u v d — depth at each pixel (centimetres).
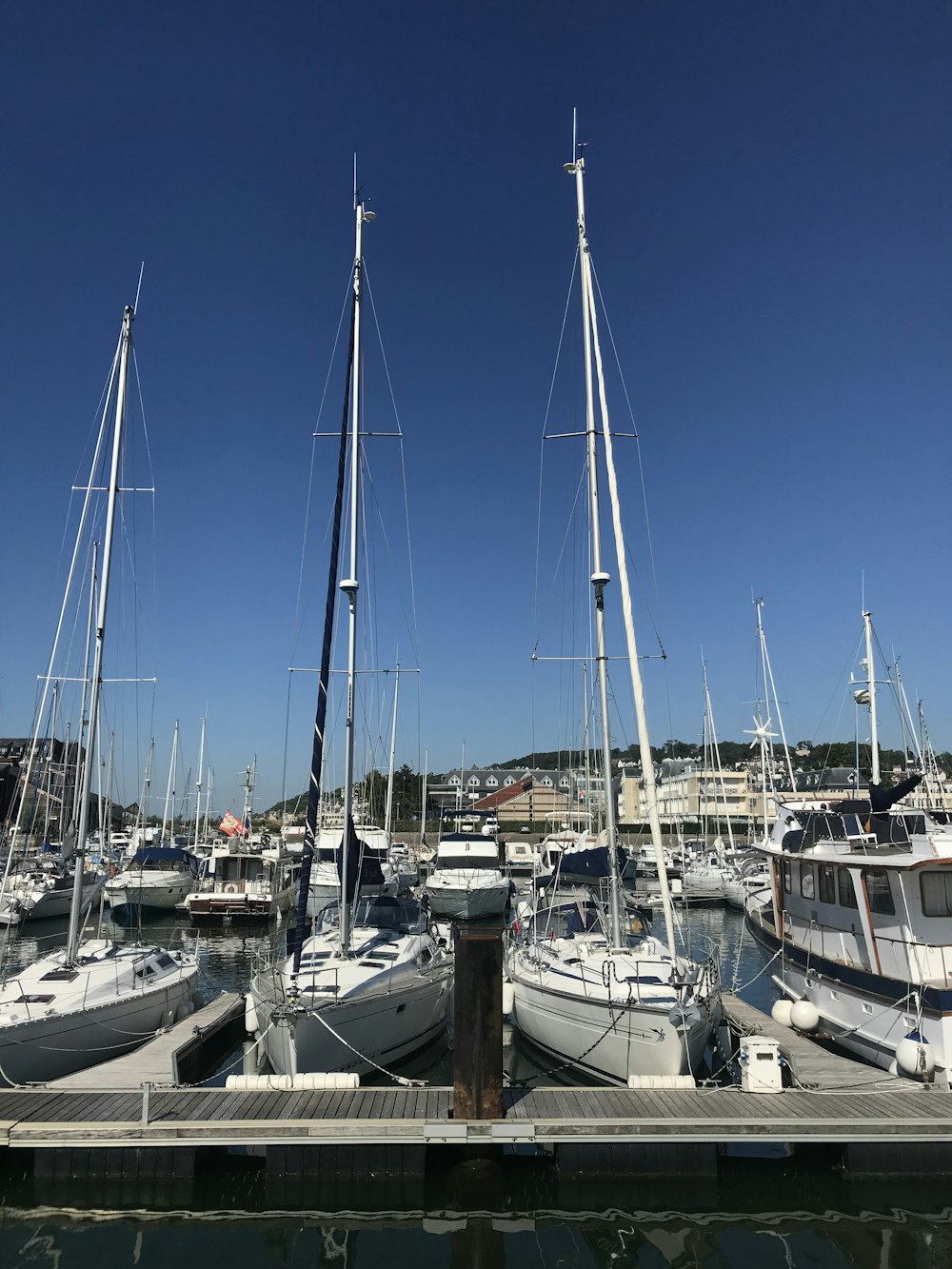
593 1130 1041
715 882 4175
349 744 1578
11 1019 1282
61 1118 1062
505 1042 1639
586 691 2205
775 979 1836
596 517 1666
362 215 1705
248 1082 1180
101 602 1596
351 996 1315
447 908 3478
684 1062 1221
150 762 6100
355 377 1641
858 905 1422
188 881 3516
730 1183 1048
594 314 1738
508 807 9038
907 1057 1197
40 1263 888
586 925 1777
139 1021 1466
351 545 1603
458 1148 1087
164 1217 980
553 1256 914
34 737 2177
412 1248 929
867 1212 995
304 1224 971
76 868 1523
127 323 1686
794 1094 1150
